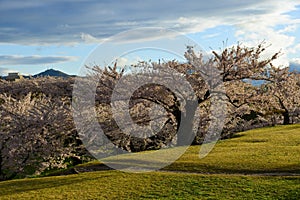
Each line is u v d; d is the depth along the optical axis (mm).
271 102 29297
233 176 15898
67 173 20547
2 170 21719
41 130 23094
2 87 34094
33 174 21906
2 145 21922
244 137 27703
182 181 15586
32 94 32656
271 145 23047
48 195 14898
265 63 26688
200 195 13695
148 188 14953
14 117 23094
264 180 14992
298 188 13602
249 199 12984
